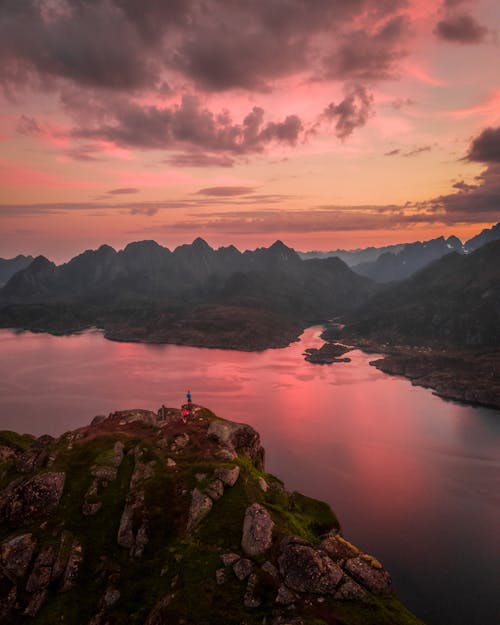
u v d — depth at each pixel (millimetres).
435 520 115000
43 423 192125
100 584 41469
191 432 61156
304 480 138875
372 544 104250
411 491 131500
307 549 38531
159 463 52844
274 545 40656
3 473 56906
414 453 162875
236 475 49875
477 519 115562
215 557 40531
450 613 82375
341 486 134750
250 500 46594
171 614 35750
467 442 175375
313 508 51906
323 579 36656
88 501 48938
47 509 48469
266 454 160375
